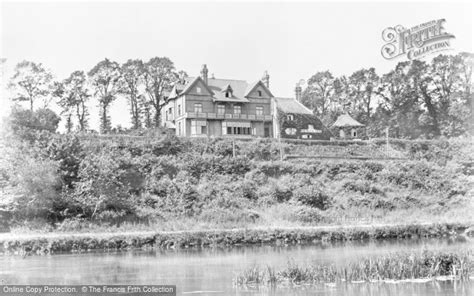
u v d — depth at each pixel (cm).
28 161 3578
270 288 1692
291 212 3766
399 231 3288
